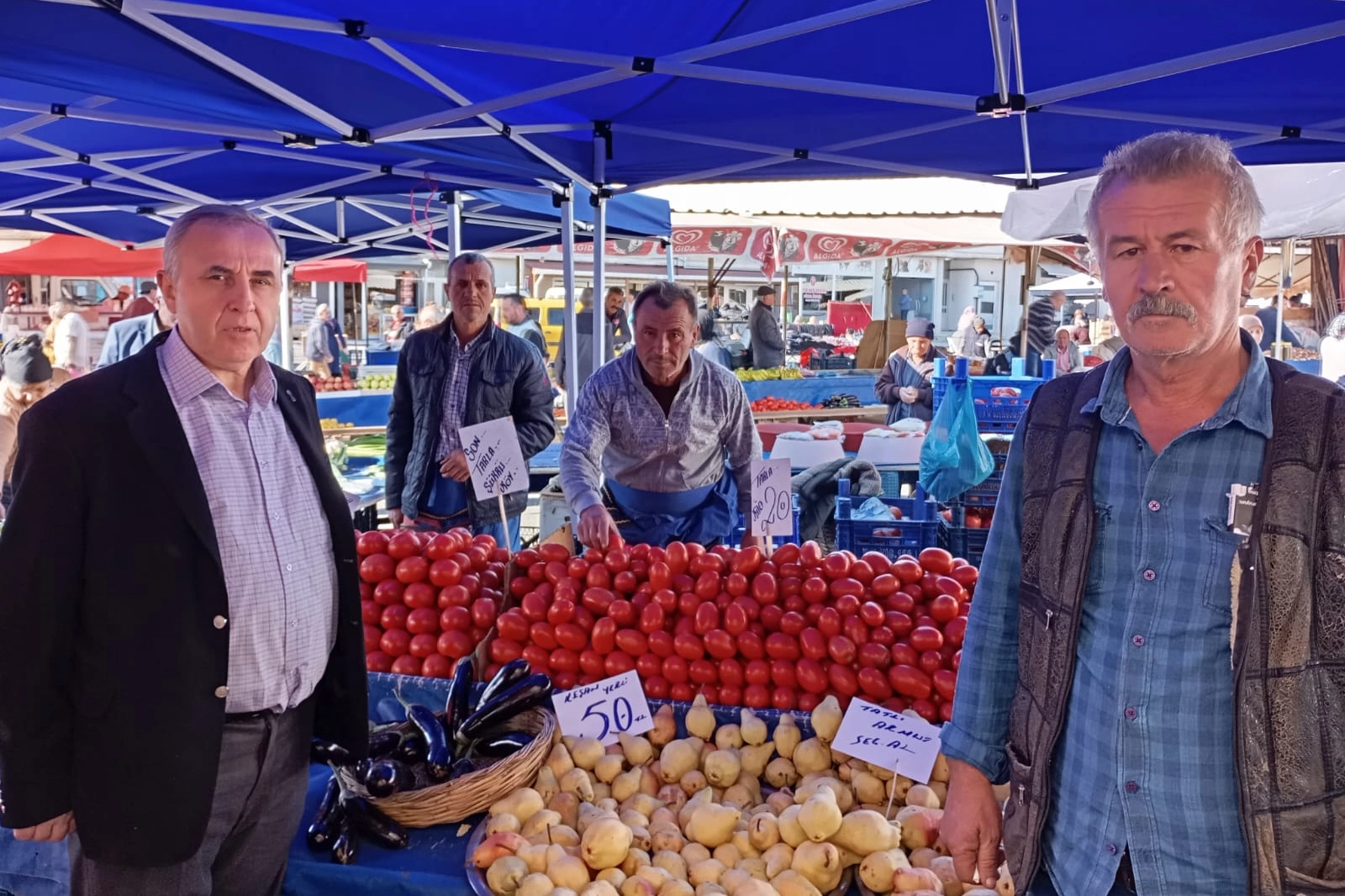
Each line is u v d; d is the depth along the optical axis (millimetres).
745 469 3906
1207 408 1492
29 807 1684
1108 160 1513
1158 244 1400
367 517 5547
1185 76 3607
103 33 2779
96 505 1681
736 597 2682
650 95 4168
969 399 5293
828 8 3363
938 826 2156
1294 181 6082
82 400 1704
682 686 2654
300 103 3461
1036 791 1629
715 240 10805
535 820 2143
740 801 2357
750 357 12508
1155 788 1480
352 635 2057
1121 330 1463
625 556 2867
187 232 1766
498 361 4883
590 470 3514
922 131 4309
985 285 24562
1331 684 1385
